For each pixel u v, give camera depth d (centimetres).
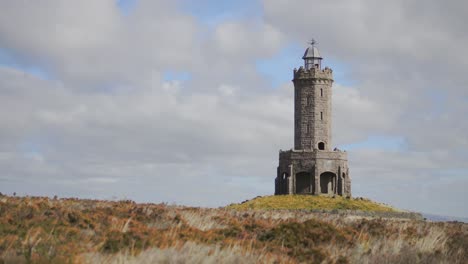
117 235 2122
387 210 7994
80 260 1755
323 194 9212
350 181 9481
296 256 2167
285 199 8338
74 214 2420
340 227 2888
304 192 9475
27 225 2169
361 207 7888
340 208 7756
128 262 1775
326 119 9800
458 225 3903
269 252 2111
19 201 2686
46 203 2723
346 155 9562
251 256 1958
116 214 2689
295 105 9969
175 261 1816
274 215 3581
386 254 2300
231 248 2089
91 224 2347
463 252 2530
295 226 2555
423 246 2559
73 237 2098
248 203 8156
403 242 2597
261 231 2594
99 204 3023
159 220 2664
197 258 1855
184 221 2673
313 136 9738
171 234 2236
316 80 9794
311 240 2436
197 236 2278
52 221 2283
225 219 2889
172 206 3325
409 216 7812
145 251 1905
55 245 1919
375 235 2833
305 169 9381
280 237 2433
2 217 2241
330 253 2245
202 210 3334
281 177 9706
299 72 9888
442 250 2492
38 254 1783
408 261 2259
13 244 1891
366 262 2184
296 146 9875
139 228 2320
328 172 9400
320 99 9812
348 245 2458
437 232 2972
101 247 1973
